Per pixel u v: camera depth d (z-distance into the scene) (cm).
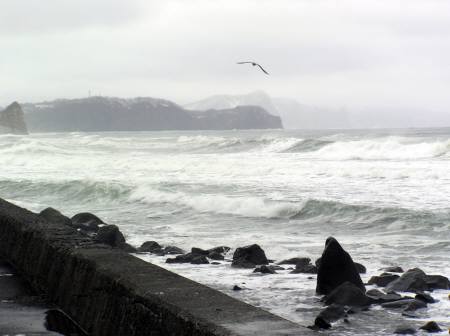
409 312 1113
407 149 5878
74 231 1262
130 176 4644
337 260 1284
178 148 9512
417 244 2019
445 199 2953
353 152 6081
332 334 983
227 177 4341
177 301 691
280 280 1441
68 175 4912
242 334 565
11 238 1429
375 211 2595
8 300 1083
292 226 2538
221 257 1803
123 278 814
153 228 2564
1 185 4316
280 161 5600
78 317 925
